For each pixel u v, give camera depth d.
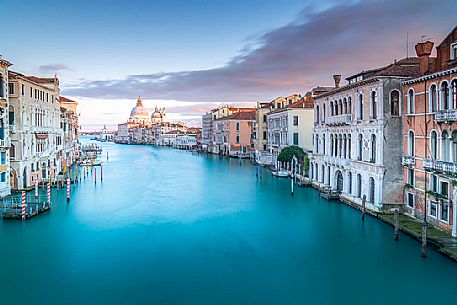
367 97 29.75
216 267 19.84
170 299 16.47
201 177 55.41
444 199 22.80
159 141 186.88
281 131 58.56
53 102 51.25
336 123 35.31
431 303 15.94
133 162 84.06
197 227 27.34
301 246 22.83
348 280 18.11
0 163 35.34
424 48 25.81
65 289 17.41
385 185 27.91
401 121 27.75
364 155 30.47
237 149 94.44
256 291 17.14
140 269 19.61
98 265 20.14
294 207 33.16
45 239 24.53
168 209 33.41
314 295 16.70
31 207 30.95
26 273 19.14
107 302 16.22
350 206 32.47
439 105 23.30
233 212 31.95
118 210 32.97
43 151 46.16
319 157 40.94
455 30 23.00
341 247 22.42
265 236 24.97
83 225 27.92
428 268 19.11
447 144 22.94
